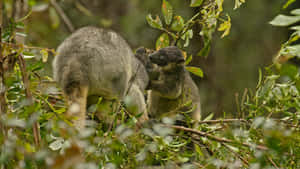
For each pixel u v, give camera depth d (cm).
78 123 843
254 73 2748
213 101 2170
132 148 803
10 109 730
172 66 1257
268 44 2803
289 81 838
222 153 845
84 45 945
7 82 684
